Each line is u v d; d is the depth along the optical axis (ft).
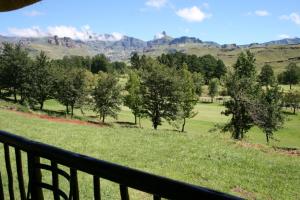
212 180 58.18
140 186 6.47
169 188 5.90
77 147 70.85
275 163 72.69
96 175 7.45
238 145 88.84
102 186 44.60
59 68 292.61
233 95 173.88
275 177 63.16
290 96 382.22
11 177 11.32
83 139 78.84
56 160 8.65
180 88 219.82
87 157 7.70
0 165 45.52
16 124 90.22
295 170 68.33
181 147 79.05
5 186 37.68
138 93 245.86
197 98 231.50
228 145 86.74
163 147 77.82
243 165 69.26
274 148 91.91
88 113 320.09
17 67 296.71
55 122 104.58
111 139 81.87
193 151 76.13
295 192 55.98
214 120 322.96
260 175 63.57
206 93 552.82
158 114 222.89
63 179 44.16
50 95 294.25
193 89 230.27
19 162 10.55
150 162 65.00
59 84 275.18
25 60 298.97
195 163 66.90
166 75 219.61
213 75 654.12
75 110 334.03
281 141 249.34
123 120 301.02
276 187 57.57
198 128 279.49
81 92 272.51
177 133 99.50
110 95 254.27
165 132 100.01
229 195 5.20
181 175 59.00
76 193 8.33
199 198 5.45
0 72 305.12
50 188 9.23
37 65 291.99
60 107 354.33
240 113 175.73
